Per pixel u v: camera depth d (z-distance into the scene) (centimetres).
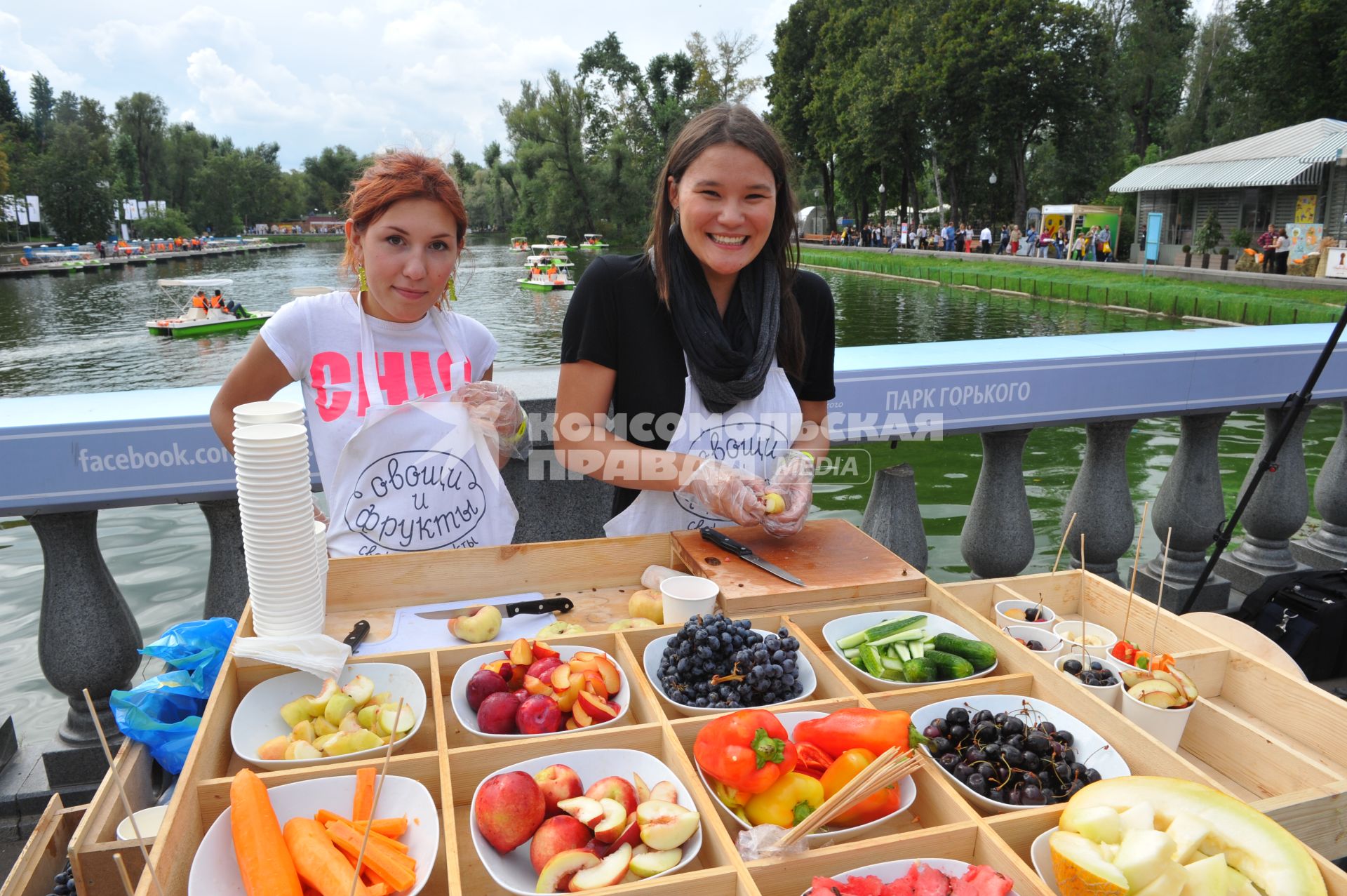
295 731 157
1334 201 2516
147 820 172
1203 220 2977
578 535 358
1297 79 3075
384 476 234
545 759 147
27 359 2164
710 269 241
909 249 4347
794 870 126
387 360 238
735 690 169
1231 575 469
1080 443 955
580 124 6134
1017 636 207
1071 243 3319
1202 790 132
